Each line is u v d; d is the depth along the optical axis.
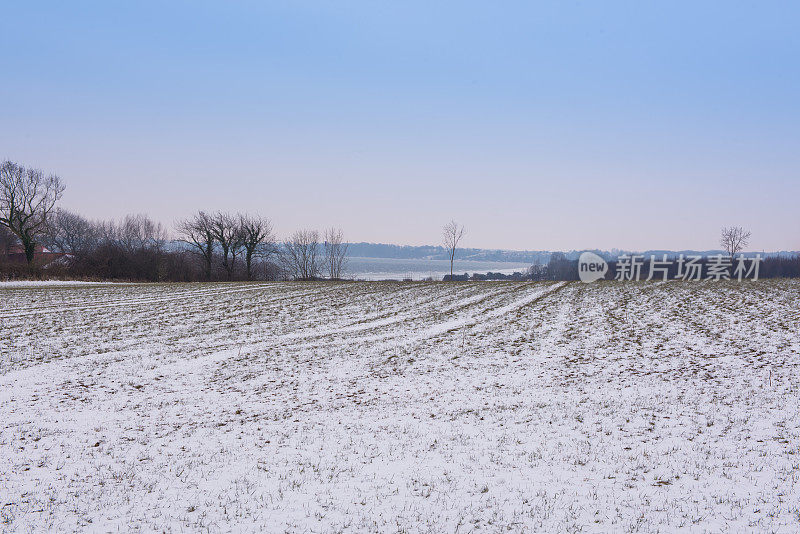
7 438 14.12
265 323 34.28
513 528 8.66
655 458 11.24
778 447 11.27
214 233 88.56
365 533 8.73
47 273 68.12
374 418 15.45
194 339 28.75
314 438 13.81
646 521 8.59
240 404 17.38
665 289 48.28
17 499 10.45
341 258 110.44
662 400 15.58
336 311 39.94
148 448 13.34
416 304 43.91
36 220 73.94
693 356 21.30
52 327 30.89
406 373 21.17
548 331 29.30
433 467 11.51
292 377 20.92
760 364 18.97
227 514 9.62
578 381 18.75
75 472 11.81
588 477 10.54
